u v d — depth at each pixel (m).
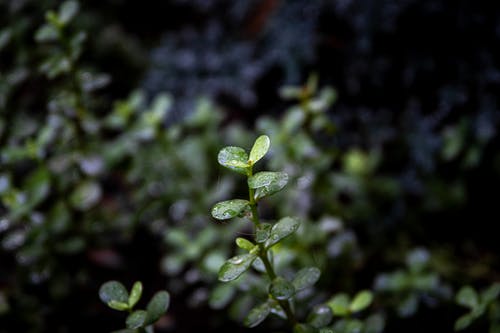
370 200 0.61
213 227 0.54
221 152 0.34
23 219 0.48
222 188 0.56
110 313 0.54
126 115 0.56
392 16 0.68
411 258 0.49
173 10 1.04
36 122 0.60
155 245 0.63
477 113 0.64
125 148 0.55
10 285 0.52
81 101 0.51
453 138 0.63
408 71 0.69
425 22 0.66
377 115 0.71
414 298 0.47
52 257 0.49
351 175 0.59
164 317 0.56
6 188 0.48
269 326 0.51
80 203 0.50
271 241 0.35
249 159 0.34
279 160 0.53
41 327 0.50
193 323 0.56
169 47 0.91
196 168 0.58
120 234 0.58
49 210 0.53
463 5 0.64
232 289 0.45
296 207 0.53
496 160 0.63
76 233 0.52
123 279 0.59
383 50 0.70
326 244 0.52
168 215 0.59
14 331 0.50
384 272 0.60
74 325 0.52
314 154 0.56
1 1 0.63
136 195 0.56
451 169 0.66
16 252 0.52
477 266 0.61
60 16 0.48
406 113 0.70
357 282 0.58
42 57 0.62
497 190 0.65
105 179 0.67
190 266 0.60
